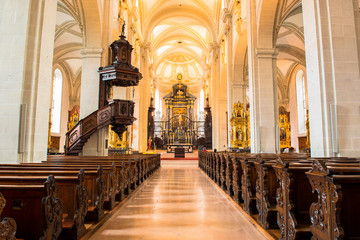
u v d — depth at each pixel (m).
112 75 11.88
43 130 7.04
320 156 6.72
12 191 2.97
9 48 6.71
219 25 23.98
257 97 12.16
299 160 5.56
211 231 4.50
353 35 6.88
